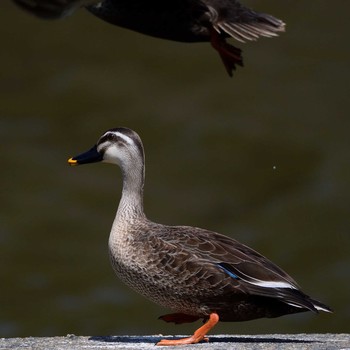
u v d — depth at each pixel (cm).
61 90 2770
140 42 2945
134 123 2633
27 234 2234
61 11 1089
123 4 1303
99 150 1265
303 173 2453
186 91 2756
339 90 2739
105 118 2664
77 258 2166
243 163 2481
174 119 2628
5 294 2073
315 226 2270
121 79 2812
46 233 2241
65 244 2202
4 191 2377
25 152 2519
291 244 2217
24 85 2816
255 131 2567
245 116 2633
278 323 1958
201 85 2773
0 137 2584
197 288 1177
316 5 3081
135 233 1212
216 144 2534
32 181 2408
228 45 1315
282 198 2375
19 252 2184
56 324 1980
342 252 2188
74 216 2288
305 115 2638
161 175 2436
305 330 1950
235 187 2411
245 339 1258
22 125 2644
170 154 2508
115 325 1967
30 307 2031
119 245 1212
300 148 2517
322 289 2077
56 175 2427
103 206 2322
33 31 2992
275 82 2773
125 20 1308
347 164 2461
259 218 2306
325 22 3031
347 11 3064
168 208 2328
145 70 2847
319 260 2173
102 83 2794
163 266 1184
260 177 2444
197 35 1313
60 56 2920
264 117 2625
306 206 2333
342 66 2842
